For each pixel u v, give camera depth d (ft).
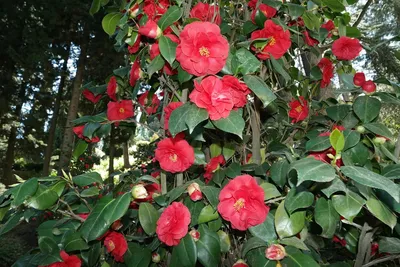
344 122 4.42
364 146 3.96
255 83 3.34
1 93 31.32
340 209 3.04
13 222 3.79
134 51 4.38
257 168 4.20
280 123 5.54
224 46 3.29
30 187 3.44
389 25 23.97
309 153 4.05
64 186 3.79
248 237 4.16
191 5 4.44
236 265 3.76
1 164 41.29
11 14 28.04
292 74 5.22
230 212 3.42
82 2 27.89
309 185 3.38
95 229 3.31
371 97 4.23
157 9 4.09
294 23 5.14
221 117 3.23
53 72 31.99
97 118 4.75
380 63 16.30
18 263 4.07
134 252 4.17
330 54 5.65
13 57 27.94
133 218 4.43
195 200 3.74
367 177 2.46
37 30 28.60
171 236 3.56
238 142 4.72
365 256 4.01
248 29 4.48
